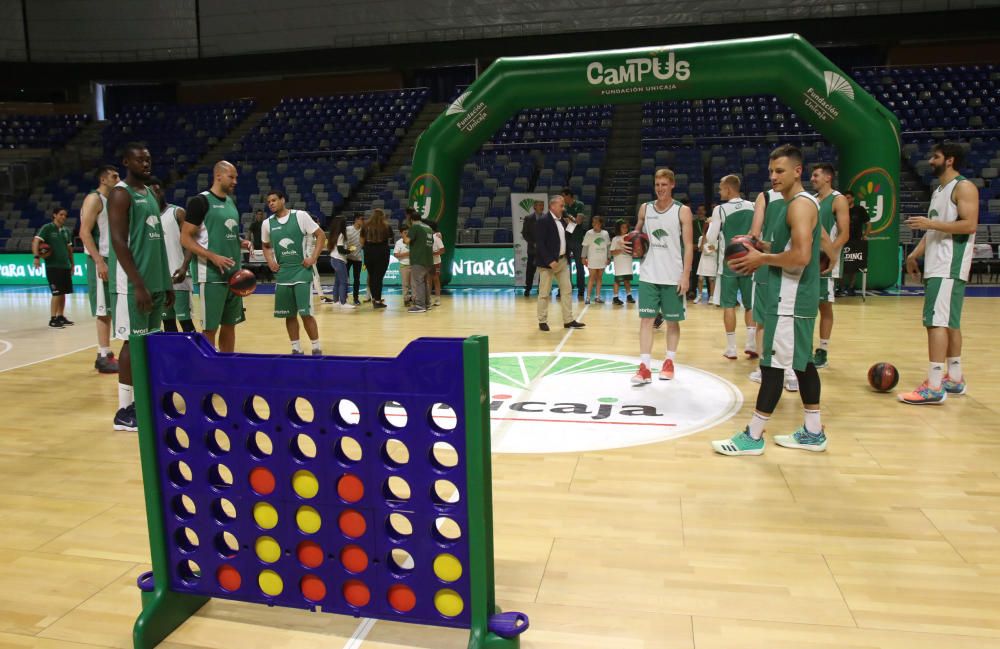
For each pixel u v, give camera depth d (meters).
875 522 2.91
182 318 5.82
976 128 16.53
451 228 12.22
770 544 2.72
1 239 16.59
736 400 4.89
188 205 5.00
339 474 2.07
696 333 7.81
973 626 2.15
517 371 5.90
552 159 17.12
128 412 4.47
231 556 2.22
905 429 4.18
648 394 5.09
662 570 2.53
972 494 3.20
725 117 18.41
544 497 3.23
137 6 20.30
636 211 15.12
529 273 11.65
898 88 17.86
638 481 3.41
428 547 2.03
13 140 20.36
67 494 3.38
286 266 6.36
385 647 2.14
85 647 2.16
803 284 3.55
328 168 18.12
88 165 20.16
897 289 11.62
